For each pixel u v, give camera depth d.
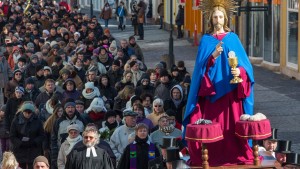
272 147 15.06
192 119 13.56
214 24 13.65
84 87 28.25
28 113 23.28
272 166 13.44
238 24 42.53
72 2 95.06
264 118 13.30
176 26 64.81
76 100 25.41
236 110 13.58
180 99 24.19
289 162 13.64
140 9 62.53
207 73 13.42
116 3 77.50
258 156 13.48
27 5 74.00
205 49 13.50
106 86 29.05
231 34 13.66
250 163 13.48
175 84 26.83
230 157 13.53
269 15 44.47
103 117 24.02
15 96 26.42
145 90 27.80
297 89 36.94
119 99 26.66
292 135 27.25
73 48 41.88
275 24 43.59
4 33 53.84
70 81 27.23
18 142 23.25
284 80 39.91
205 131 12.84
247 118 13.29
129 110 20.92
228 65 13.44
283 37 42.19
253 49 46.62
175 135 19.70
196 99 13.49
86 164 17.11
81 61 34.16
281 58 42.56
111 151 18.52
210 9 13.70
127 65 31.50
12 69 40.09
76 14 63.41
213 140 12.86
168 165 13.83
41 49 41.25
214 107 13.57
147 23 76.69
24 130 23.25
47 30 52.28
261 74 42.34
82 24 54.09
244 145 13.56
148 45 58.31
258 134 13.13
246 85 13.41
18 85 29.97
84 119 23.14
